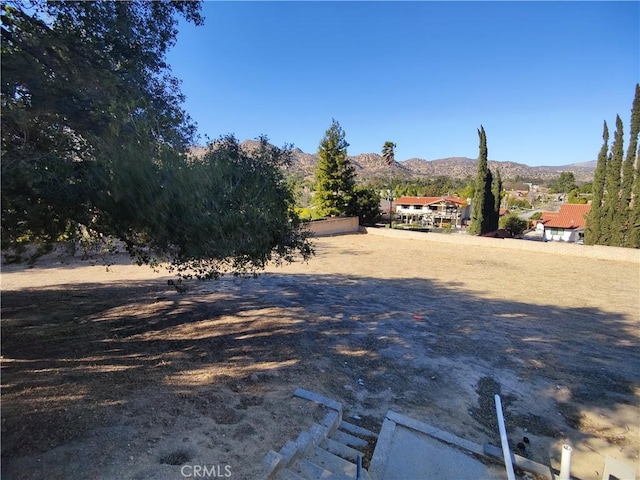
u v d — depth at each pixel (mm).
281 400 4957
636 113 22219
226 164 4445
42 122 3891
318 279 14461
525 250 22562
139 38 4688
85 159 4035
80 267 15625
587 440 4746
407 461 3986
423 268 17312
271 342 7617
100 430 3637
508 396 5793
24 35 3656
